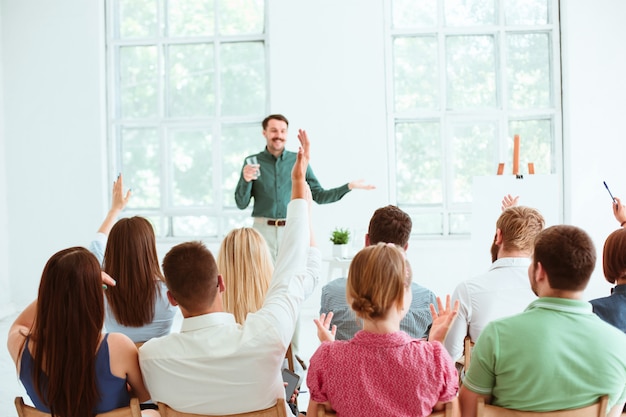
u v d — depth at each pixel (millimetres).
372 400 1623
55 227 6711
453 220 6551
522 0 6410
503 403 1802
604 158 6211
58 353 1770
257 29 6621
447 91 6520
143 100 6793
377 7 6305
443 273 6395
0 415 3750
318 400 1685
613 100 6191
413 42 6500
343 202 6391
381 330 1655
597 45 6184
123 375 1862
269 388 1847
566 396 1727
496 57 6441
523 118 6441
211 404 1814
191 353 1793
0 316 6406
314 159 6402
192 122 6711
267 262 2689
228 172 6738
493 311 2447
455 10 6473
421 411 1623
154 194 6828
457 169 6523
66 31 6633
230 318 1867
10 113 6699
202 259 1803
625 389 1800
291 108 6402
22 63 6672
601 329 1735
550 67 6410
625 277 2168
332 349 1683
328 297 2568
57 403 1791
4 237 6680
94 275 1796
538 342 1723
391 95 6465
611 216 6215
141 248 2355
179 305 1858
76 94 6648
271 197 5070
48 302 1772
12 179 6730
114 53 6773
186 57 6719
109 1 6719
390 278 1608
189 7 6688
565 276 1728
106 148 6770
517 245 2463
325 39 6348
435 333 1882
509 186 5145
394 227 2545
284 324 1834
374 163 6355
